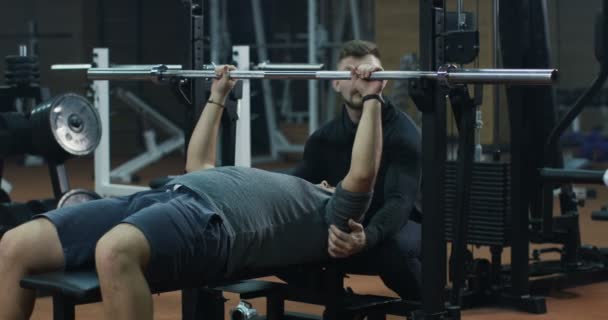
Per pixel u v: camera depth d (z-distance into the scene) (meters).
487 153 3.85
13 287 2.31
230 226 2.39
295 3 9.92
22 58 3.90
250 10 10.19
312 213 2.55
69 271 2.35
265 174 2.55
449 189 3.58
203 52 3.00
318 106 8.81
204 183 2.42
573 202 3.79
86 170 8.77
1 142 3.76
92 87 5.40
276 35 9.48
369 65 2.44
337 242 2.52
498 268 3.52
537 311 3.35
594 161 8.69
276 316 2.81
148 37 10.21
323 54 7.63
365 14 8.12
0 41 9.91
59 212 2.38
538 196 3.70
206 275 2.39
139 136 10.27
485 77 2.35
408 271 2.76
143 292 2.18
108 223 2.39
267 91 9.04
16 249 2.31
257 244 2.45
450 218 3.58
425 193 2.48
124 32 10.16
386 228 2.68
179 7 10.16
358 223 2.54
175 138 8.09
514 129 3.36
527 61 3.55
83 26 9.98
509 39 3.54
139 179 7.98
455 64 2.62
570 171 3.44
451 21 2.68
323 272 2.79
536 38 3.56
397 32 6.84
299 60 9.89
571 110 3.53
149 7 10.20
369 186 2.48
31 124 3.77
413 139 2.81
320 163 3.02
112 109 10.11
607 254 3.93
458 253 2.66
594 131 9.30
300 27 9.95
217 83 2.80
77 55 9.97
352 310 2.56
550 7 9.63
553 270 3.78
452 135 3.73
